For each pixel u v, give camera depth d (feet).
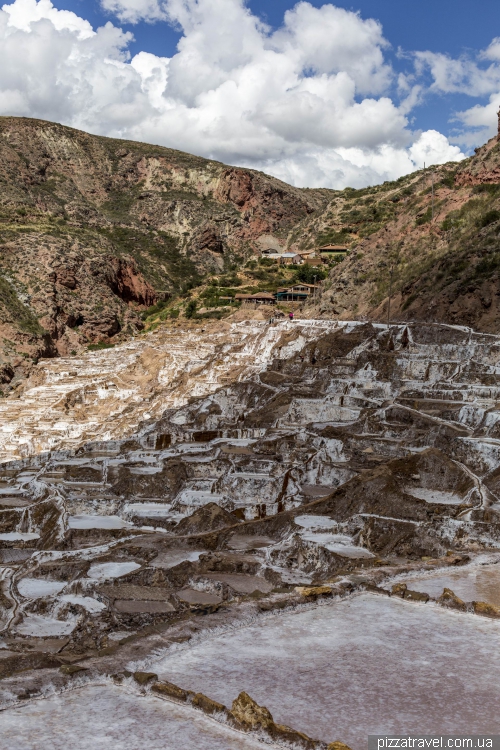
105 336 559.38
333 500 130.41
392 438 172.55
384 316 342.44
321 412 201.67
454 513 119.65
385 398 204.85
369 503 124.26
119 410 282.15
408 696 55.11
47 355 496.23
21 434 255.29
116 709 54.29
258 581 102.78
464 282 302.66
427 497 130.93
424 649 63.93
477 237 345.92
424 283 335.88
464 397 194.29
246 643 65.67
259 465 159.84
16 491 166.30
